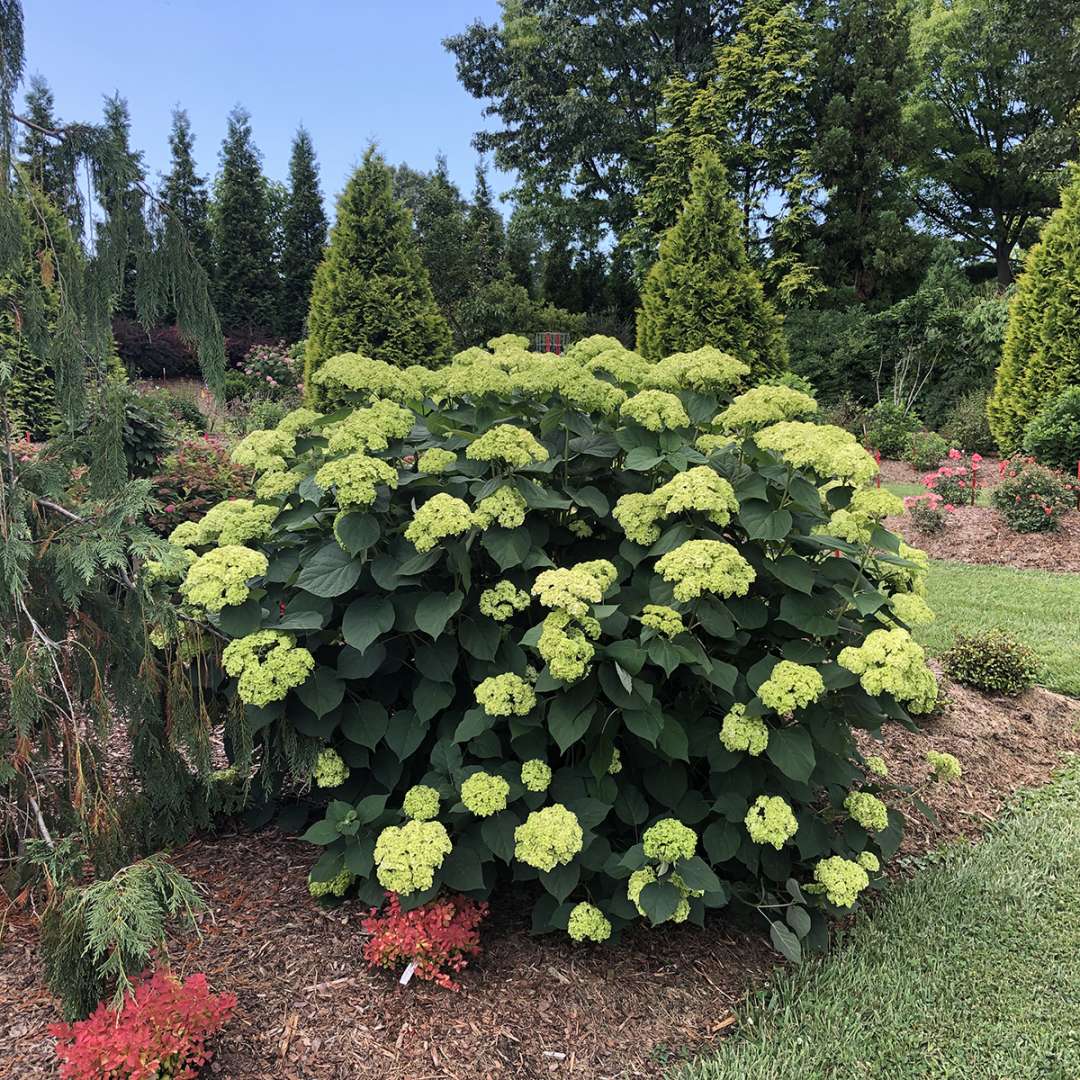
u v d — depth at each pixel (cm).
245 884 248
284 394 1473
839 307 1917
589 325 2105
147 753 227
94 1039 161
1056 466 902
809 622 220
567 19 2061
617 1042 194
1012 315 1052
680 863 196
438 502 205
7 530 180
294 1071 179
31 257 187
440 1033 193
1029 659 440
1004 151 2355
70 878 181
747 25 1966
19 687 180
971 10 2239
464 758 233
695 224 992
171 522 517
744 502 228
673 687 240
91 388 203
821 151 1886
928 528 829
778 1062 185
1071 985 218
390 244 962
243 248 2753
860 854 225
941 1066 189
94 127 191
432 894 199
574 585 192
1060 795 341
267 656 204
